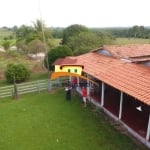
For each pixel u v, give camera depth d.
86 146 12.73
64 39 42.12
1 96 20.39
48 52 26.50
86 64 20.08
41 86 22.08
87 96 19.16
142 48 22.20
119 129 14.43
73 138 13.52
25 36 50.50
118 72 16.41
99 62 19.62
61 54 25.67
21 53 44.19
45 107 17.91
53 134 13.98
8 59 38.84
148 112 15.84
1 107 18.17
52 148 12.64
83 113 16.69
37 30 47.97
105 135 13.73
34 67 31.78
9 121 15.72
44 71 29.81
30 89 21.67
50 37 48.75
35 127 14.84
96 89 19.52
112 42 36.94
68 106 18.02
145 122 14.54
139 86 13.60
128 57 19.47
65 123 15.24
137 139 13.34
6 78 25.06
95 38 33.19
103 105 17.09
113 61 18.83
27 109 17.64
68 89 19.12
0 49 51.00
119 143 12.95
